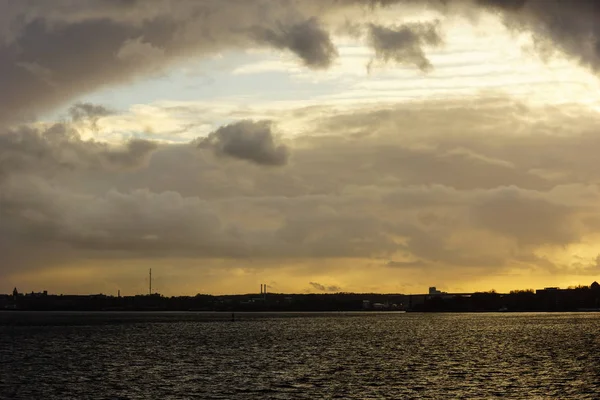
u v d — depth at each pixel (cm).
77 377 11738
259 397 9512
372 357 15200
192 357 15400
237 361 14400
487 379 11150
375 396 9525
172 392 9975
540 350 16838
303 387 10375
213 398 9456
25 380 11356
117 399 9406
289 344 19788
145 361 14500
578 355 15325
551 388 10131
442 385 10494
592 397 9331
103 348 18462
